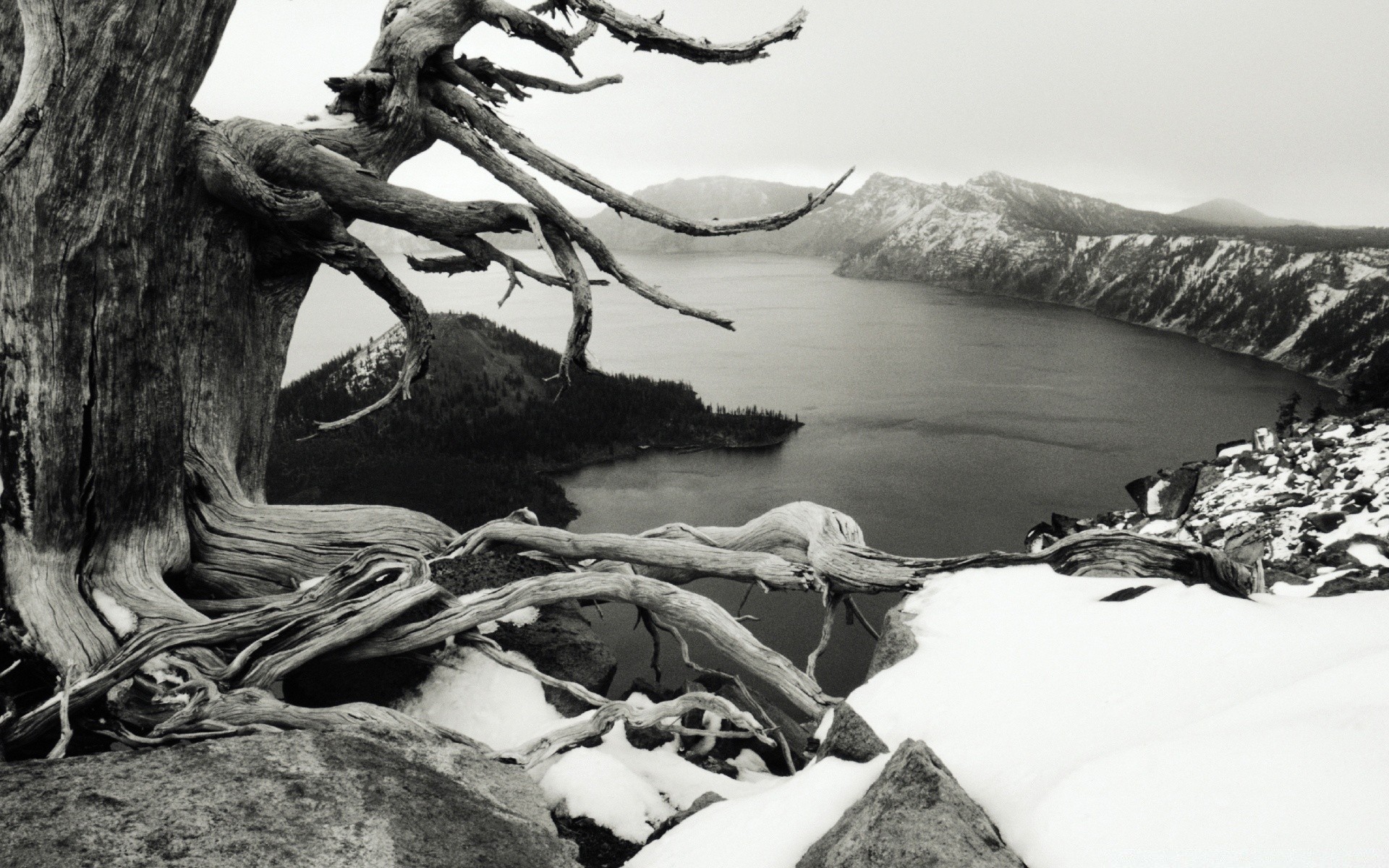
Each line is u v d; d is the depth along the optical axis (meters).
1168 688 5.05
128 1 9.70
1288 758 3.68
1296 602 5.99
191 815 5.38
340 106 12.73
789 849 4.98
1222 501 20.89
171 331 10.56
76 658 8.74
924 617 7.30
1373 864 3.02
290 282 12.51
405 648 9.19
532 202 12.02
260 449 12.58
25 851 4.93
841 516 10.18
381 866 5.14
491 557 11.59
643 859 5.59
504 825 5.92
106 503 9.84
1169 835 3.62
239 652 8.95
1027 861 4.04
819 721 8.36
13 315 9.32
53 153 9.48
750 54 12.17
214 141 10.66
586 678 9.98
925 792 4.33
